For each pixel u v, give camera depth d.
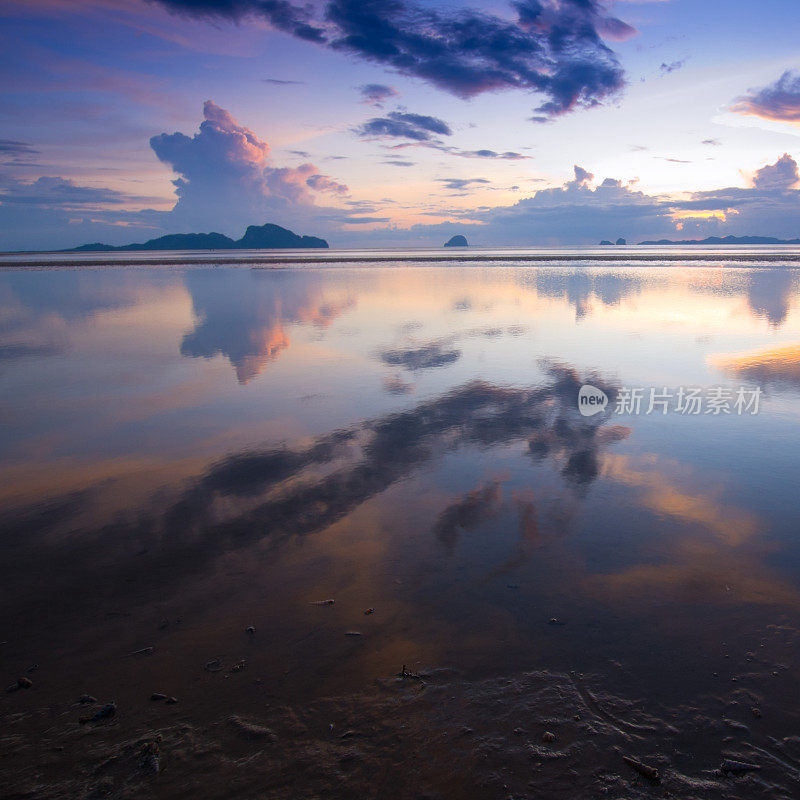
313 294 29.00
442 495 5.72
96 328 18.36
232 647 3.56
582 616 3.78
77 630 3.75
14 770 2.70
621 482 5.98
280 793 2.56
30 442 7.56
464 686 3.18
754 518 5.12
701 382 10.17
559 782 2.58
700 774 2.60
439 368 11.81
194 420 8.45
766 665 3.27
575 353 13.14
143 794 2.56
